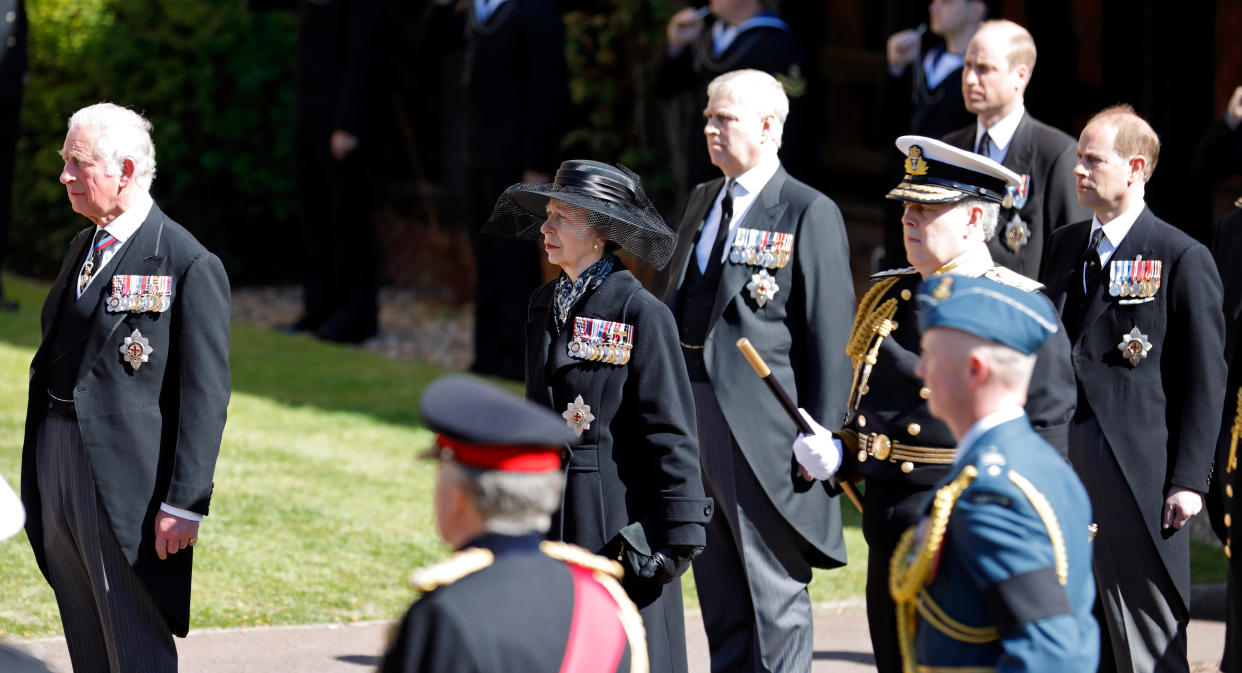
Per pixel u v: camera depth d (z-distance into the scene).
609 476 15.25
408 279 57.16
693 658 21.20
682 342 19.11
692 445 15.20
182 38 54.12
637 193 15.93
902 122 31.77
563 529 15.21
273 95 54.72
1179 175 37.31
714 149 19.02
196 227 55.31
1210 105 37.75
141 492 15.91
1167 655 17.52
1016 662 9.82
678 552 14.95
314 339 45.62
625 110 49.47
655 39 46.84
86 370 15.90
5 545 24.19
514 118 40.22
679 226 19.97
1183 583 17.48
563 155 50.41
